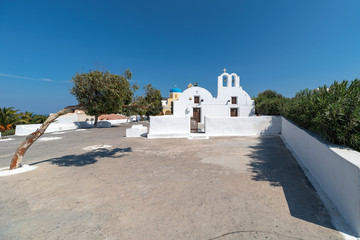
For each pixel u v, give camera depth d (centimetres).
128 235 254
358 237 244
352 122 369
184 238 246
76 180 471
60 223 286
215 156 696
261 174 488
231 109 2336
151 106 766
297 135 683
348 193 273
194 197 365
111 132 1812
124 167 582
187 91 2338
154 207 329
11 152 938
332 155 341
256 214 300
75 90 601
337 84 503
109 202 351
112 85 607
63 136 1527
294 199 347
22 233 262
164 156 720
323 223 273
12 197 376
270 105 1703
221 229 264
